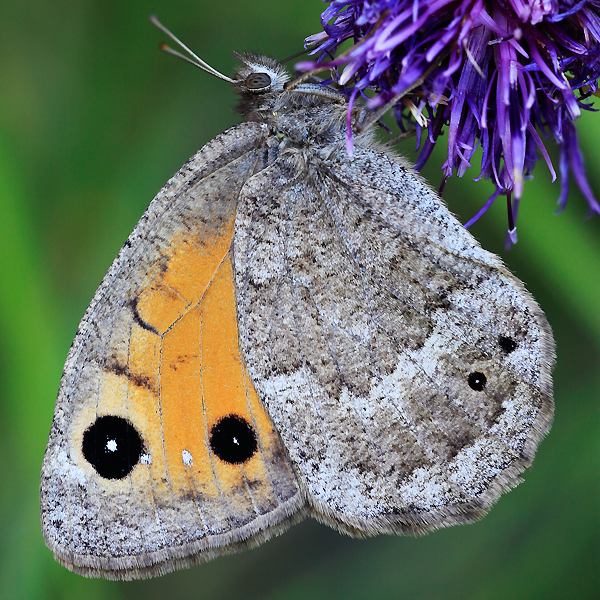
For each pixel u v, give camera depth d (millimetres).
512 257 274
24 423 274
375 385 258
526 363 255
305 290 259
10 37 280
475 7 251
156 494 258
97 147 280
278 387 259
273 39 281
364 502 258
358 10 253
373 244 258
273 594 279
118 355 258
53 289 277
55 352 275
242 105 262
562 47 252
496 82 253
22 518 273
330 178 259
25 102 279
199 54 281
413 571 275
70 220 278
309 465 259
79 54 280
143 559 259
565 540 271
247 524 259
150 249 258
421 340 257
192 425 259
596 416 272
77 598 274
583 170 249
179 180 259
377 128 260
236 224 259
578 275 268
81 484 258
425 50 252
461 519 257
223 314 259
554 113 253
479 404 256
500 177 255
